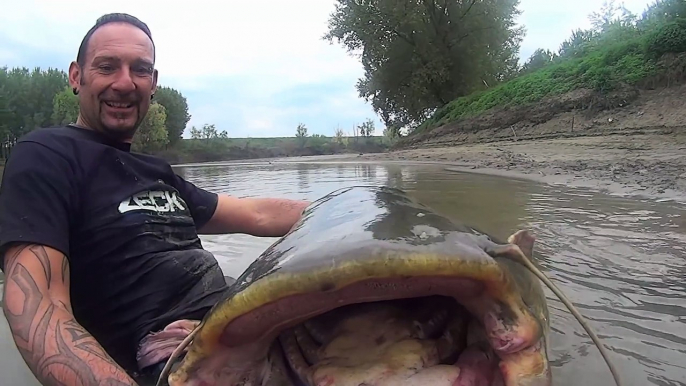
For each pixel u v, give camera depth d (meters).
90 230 0.84
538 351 0.42
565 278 1.11
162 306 0.85
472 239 0.44
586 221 1.60
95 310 0.85
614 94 5.29
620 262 1.18
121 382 0.63
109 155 0.89
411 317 0.46
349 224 0.46
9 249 0.74
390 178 3.54
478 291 0.41
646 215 1.63
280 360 0.47
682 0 5.96
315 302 0.39
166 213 0.92
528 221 1.66
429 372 0.41
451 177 3.32
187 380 0.44
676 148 3.37
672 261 1.16
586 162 3.27
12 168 0.80
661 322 0.88
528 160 3.90
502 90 7.57
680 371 0.72
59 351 0.65
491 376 0.43
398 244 0.39
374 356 0.43
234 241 1.69
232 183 3.97
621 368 0.73
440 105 10.27
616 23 7.58
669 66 5.11
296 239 0.47
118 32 0.95
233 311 0.40
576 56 7.77
